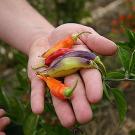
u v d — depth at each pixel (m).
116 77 0.38
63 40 0.37
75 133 0.40
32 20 0.47
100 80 0.32
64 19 0.85
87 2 1.01
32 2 0.88
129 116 0.61
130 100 0.63
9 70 0.82
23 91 0.48
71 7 0.85
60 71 0.33
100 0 1.02
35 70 0.36
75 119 0.31
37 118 0.41
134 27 0.67
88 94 0.32
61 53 0.35
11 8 0.48
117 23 0.75
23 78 0.47
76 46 0.37
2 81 0.48
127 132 0.59
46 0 0.89
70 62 0.33
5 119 0.43
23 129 0.42
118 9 0.96
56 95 0.32
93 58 0.34
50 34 0.42
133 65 0.37
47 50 0.38
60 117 0.32
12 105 0.45
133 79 0.37
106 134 0.58
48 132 0.42
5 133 0.45
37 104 0.33
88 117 0.31
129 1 0.85
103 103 0.55
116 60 0.65
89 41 0.37
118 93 0.37
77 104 0.31
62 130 0.42
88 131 0.57
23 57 0.47
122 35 0.73
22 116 0.45
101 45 0.36
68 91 0.31
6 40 0.47
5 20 0.47
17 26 0.46
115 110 0.60
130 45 0.39
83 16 0.86
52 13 0.88
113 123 0.59
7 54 0.83
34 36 0.44
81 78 0.33
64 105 0.32
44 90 0.34
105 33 0.84
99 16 0.94
